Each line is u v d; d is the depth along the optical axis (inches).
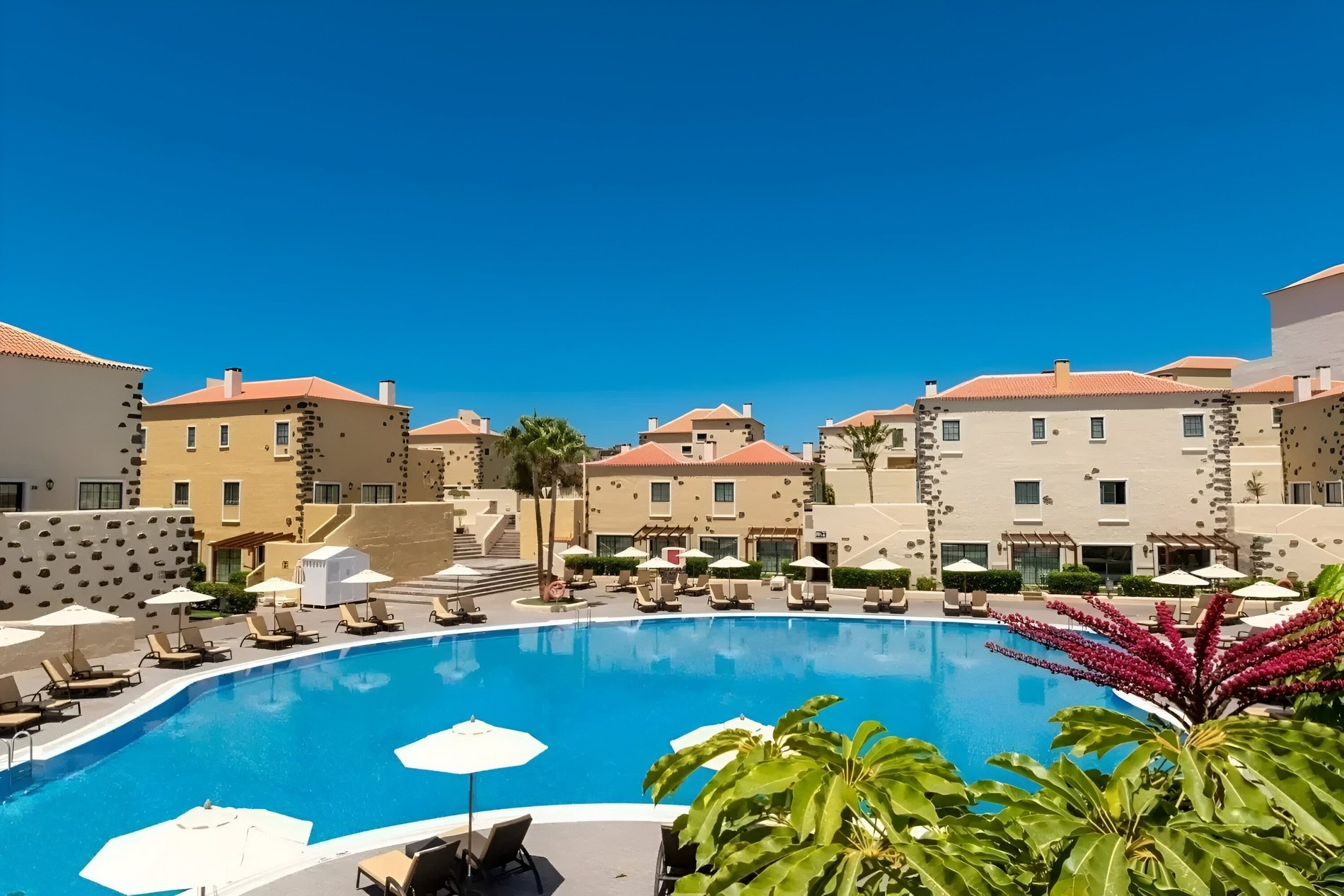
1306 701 202.7
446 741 424.5
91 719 685.3
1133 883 132.4
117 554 970.1
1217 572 1190.3
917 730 698.2
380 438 1702.8
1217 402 1411.2
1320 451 1439.5
